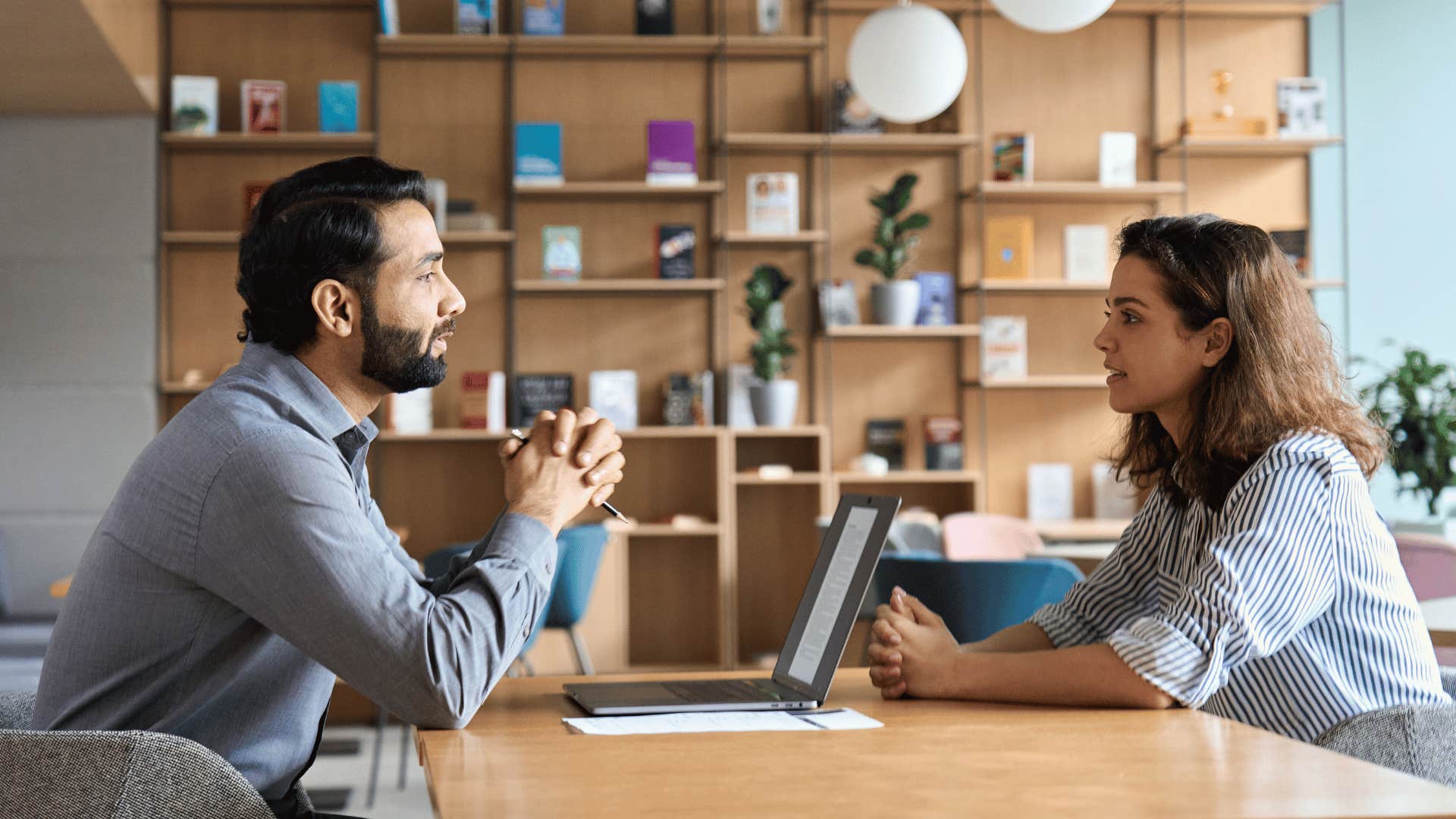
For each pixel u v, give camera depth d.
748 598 6.10
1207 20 6.36
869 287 6.22
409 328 1.54
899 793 1.08
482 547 1.68
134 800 1.20
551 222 6.03
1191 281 1.60
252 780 1.46
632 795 1.08
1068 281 6.09
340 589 1.34
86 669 1.44
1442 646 2.38
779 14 6.04
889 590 3.69
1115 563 1.84
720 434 5.80
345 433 1.56
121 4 5.01
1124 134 6.18
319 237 1.50
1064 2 3.69
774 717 1.47
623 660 5.61
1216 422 1.60
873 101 4.65
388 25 5.72
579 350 6.04
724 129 5.93
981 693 1.55
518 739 1.34
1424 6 6.64
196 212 5.88
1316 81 6.16
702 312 6.11
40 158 5.61
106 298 5.61
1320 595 1.52
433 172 5.98
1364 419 1.65
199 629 1.42
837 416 6.20
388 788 4.31
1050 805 1.03
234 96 5.90
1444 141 6.64
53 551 5.50
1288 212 6.37
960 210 6.25
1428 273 6.64
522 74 6.04
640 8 5.93
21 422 5.57
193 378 5.70
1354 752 1.41
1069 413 6.31
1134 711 1.46
